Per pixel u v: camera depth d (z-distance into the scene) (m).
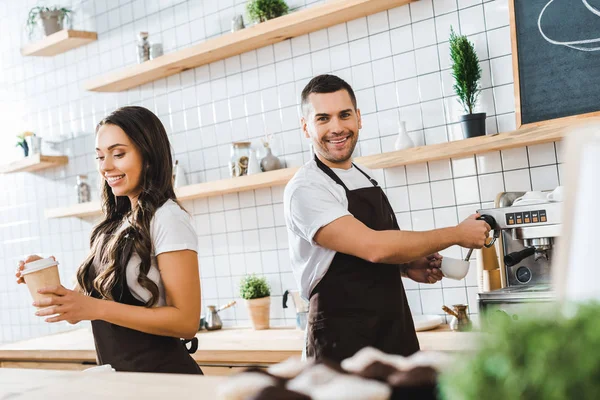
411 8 3.13
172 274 2.02
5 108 5.08
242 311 3.79
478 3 2.94
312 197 2.09
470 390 0.62
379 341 2.09
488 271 2.71
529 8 2.75
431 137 3.09
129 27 4.24
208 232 3.94
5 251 5.09
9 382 1.38
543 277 2.36
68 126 4.65
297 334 3.21
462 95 2.88
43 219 4.84
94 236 2.25
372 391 0.76
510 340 0.61
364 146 3.31
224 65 3.80
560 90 2.67
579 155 0.84
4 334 5.10
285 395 0.78
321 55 3.43
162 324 1.96
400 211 3.21
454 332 2.78
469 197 3.00
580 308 0.61
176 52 3.69
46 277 1.87
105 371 1.40
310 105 2.20
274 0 3.40
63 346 3.56
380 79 3.24
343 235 2.02
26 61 4.91
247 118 3.73
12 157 5.05
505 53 2.88
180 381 1.15
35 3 4.82
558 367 0.57
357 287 2.08
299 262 2.19
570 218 0.84
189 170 4.00
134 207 2.15
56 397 1.16
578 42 2.63
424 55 3.10
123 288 2.04
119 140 2.07
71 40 4.33
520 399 0.58
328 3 3.13
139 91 4.23
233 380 0.86
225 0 3.76
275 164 3.48
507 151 2.89
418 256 1.99
